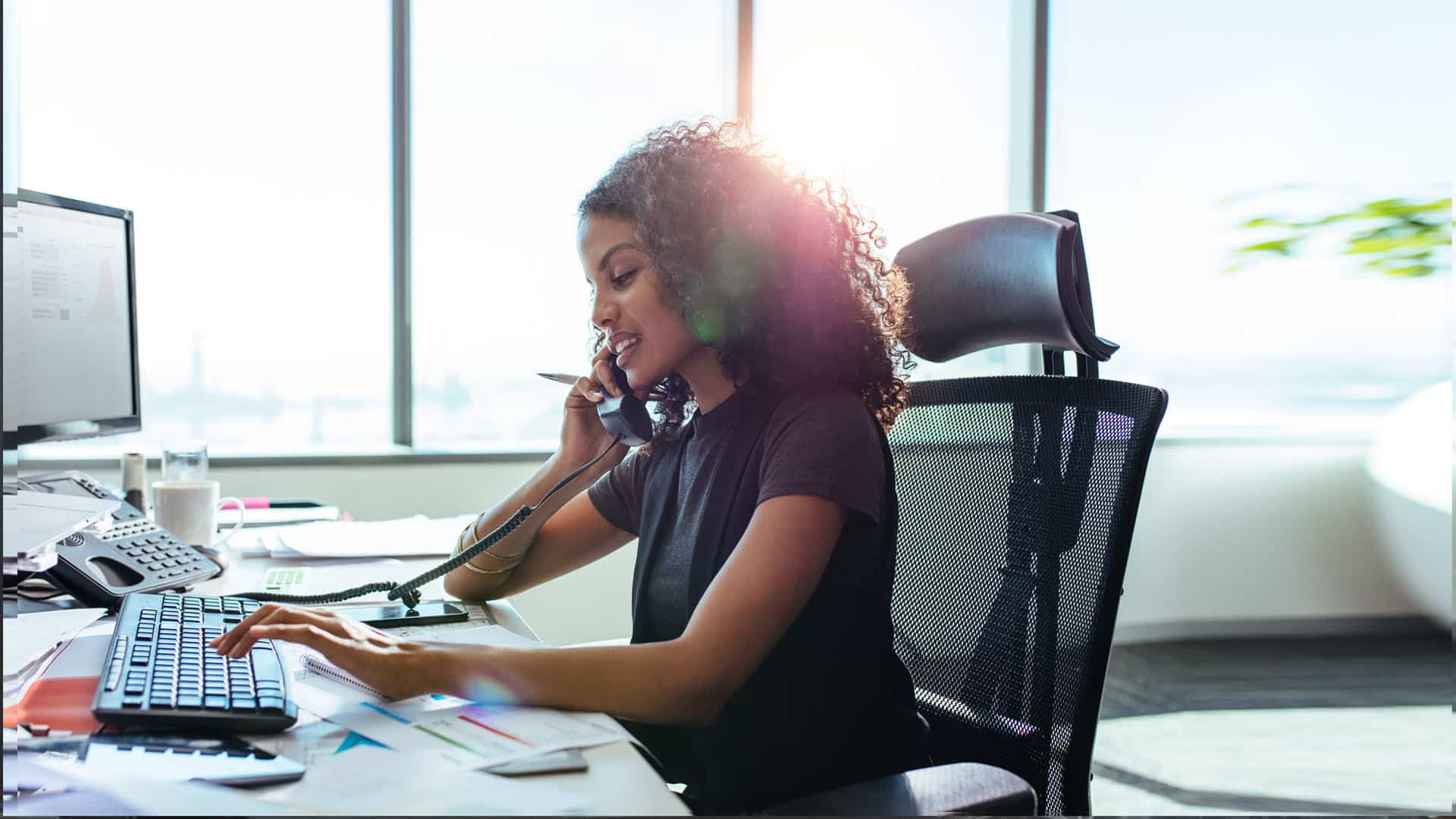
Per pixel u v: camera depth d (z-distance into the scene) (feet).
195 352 9.72
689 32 10.52
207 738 2.36
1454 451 11.74
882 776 3.19
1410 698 9.92
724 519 3.27
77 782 2.00
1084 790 3.21
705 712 2.74
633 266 3.46
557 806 2.00
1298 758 8.42
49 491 4.64
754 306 3.35
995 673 3.52
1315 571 11.90
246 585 4.18
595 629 10.29
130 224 5.78
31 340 4.81
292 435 10.03
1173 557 11.70
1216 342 11.93
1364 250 6.25
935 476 3.91
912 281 3.96
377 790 2.06
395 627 3.65
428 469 9.84
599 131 10.37
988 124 11.37
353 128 9.93
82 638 3.22
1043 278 3.50
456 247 10.19
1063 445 3.56
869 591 3.18
